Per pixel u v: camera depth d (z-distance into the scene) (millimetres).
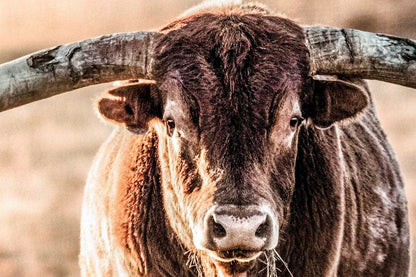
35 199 32625
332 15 62219
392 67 13711
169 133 13344
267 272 13625
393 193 16203
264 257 13852
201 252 13641
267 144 12891
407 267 16500
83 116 44562
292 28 13664
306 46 13570
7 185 34312
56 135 41031
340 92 13688
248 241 12039
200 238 12383
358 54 13711
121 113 13914
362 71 13805
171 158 13398
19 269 26438
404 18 61969
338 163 14438
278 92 12992
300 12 62344
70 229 29609
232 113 12797
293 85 13188
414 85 13773
